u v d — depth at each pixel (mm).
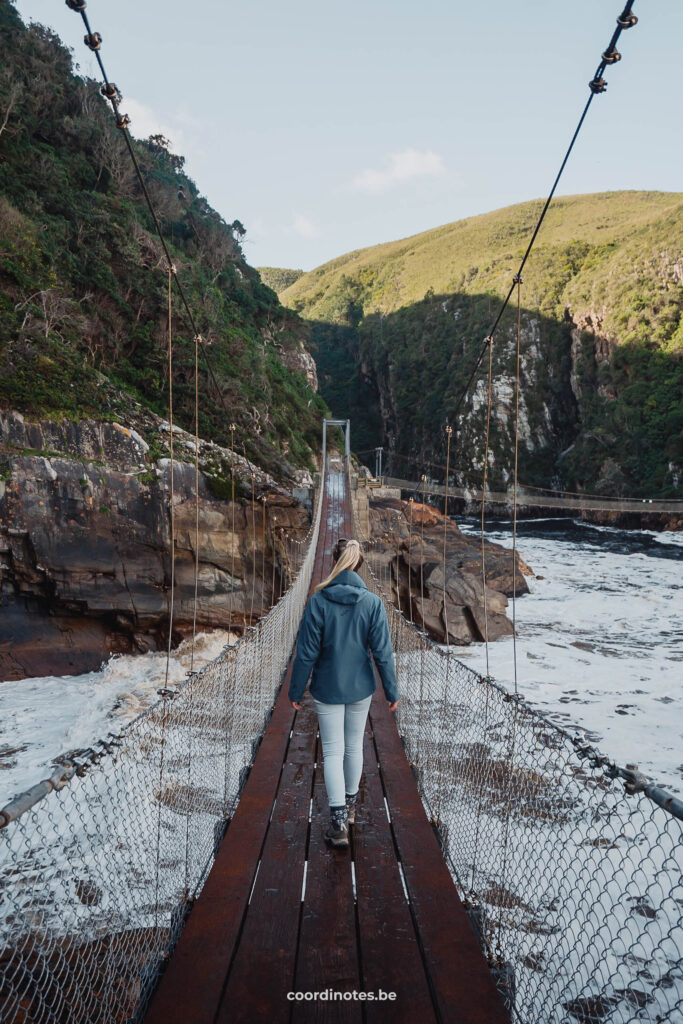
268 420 35906
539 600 22516
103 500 14703
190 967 1897
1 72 27172
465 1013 1715
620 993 2877
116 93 2744
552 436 95438
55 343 17672
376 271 173375
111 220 28781
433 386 112625
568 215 149625
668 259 86062
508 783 2492
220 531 15945
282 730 4410
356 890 2359
